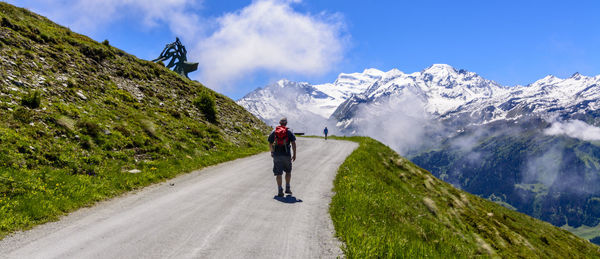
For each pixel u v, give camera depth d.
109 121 17.55
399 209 12.46
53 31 27.23
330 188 13.09
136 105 22.78
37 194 8.84
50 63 20.97
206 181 13.22
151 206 9.05
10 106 13.55
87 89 20.67
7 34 20.92
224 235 6.77
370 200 11.41
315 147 31.42
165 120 22.77
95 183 11.07
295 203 10.16
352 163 20.47
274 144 10.78
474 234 16.34
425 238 10.62
